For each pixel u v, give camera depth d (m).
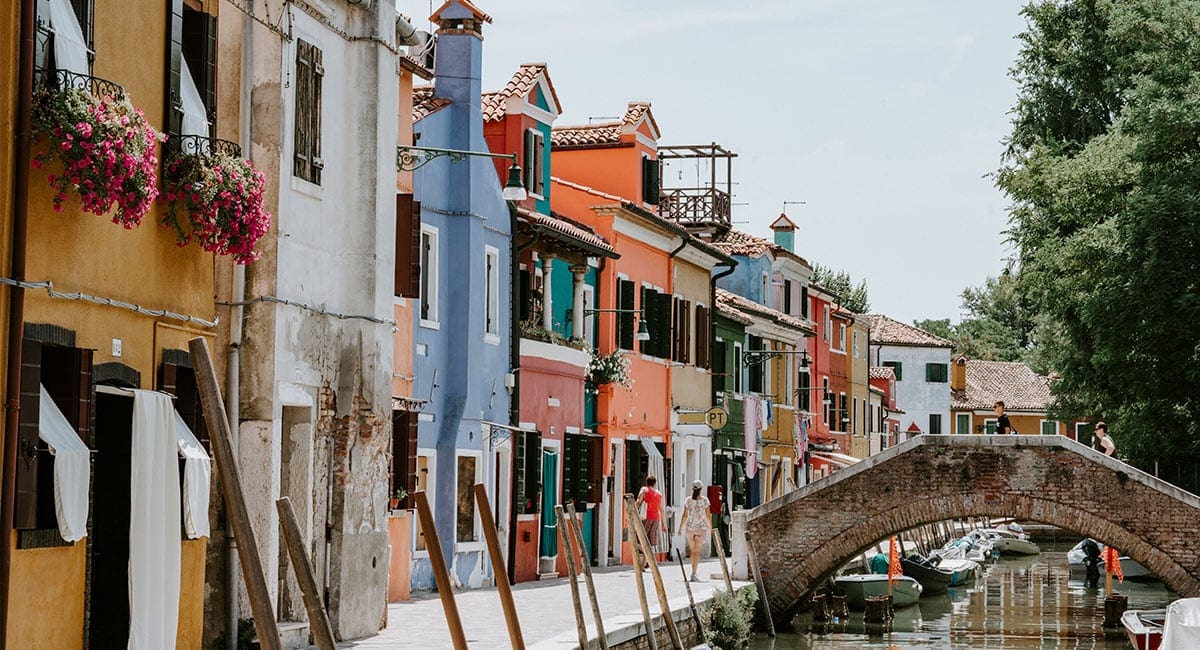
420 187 25.53
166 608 13.20
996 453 32.56
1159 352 36.22
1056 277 39.66
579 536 19.88
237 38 16.91
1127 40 38.97
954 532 68.88
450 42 27.14
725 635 27.61
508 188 21.75
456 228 26.78
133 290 13.36
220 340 16.72
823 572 33.06
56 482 11.52
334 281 18.64
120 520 13.73
